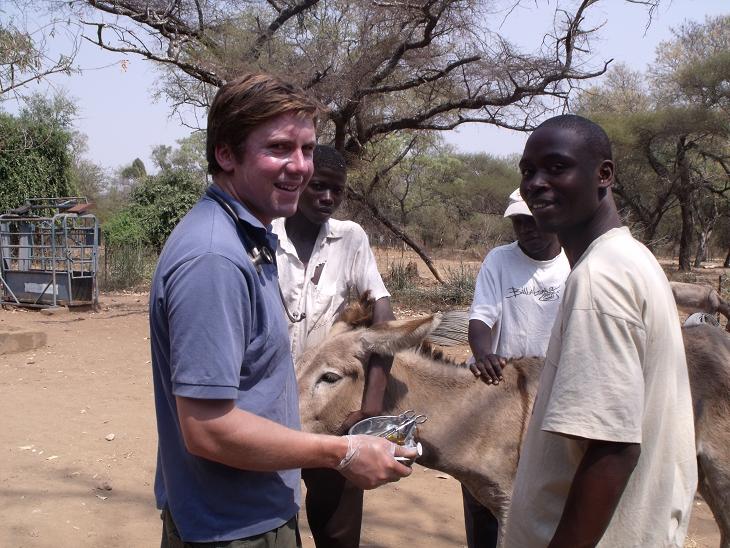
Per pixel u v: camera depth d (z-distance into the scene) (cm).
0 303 1555
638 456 187
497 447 339
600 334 185
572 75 1565
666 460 195
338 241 362
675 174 3234
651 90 3803
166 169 2842
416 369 340
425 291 1703
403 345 307
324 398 312
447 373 344
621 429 182
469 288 1628
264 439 194
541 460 210
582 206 208
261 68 1496
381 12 1488
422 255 1912
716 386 349
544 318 383
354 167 1780
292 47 1627
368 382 309
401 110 1836
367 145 1933
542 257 388
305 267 357
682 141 3228
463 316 318
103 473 594
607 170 211
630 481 194
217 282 193
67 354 1059
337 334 322
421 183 3628
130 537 480
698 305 425
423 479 597
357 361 312
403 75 1666
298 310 353
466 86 1641
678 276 2677
